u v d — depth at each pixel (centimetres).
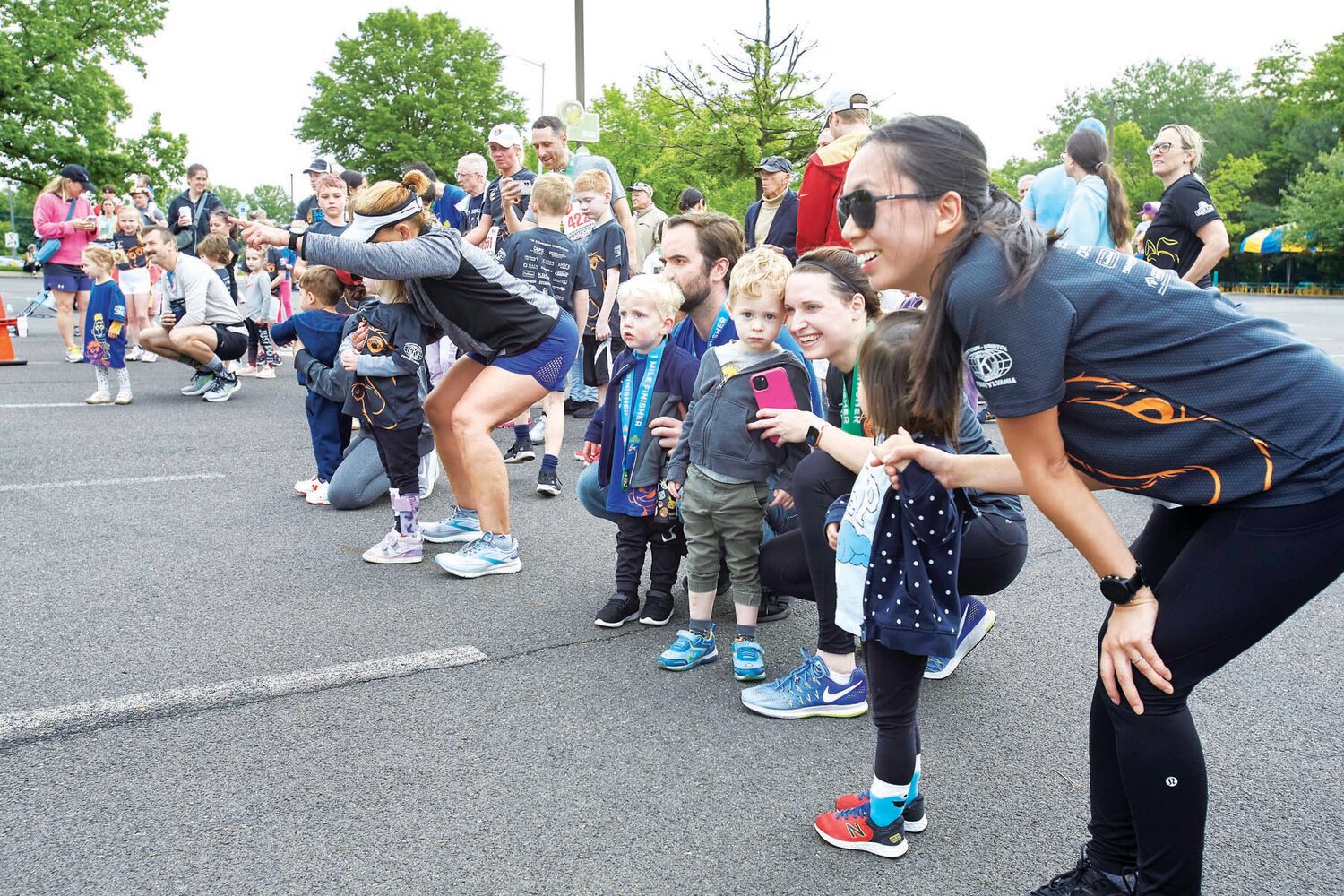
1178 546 190
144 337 840
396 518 441
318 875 217
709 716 300
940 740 288
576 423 776
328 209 769
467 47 4978
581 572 434
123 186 3350
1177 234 610
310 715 292
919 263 184
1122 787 199
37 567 418
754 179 2003
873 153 181
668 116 2077
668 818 244
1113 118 5781
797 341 319
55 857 221
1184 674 177
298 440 694
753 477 315
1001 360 168
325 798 248
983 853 233
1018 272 166
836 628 295
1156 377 168
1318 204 4338
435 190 828
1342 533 167
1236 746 284
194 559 436
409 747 275
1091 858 206
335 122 4916
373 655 337
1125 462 175
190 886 212
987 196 181
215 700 300
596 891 215
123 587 397
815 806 251
